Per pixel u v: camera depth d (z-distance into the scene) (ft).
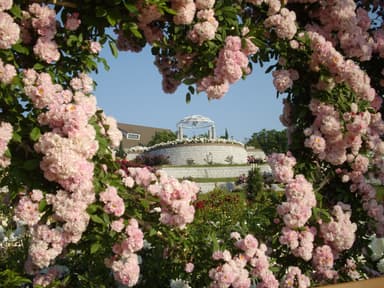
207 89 7.54
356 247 10.18
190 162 85.71
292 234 8.36
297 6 9.61
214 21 7.49
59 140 6.11
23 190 6.79
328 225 8.76
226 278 7.79
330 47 8.69
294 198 8.43
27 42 6.95
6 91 6.23
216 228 11.00
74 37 6.97
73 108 6.47
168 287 9.62
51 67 7.05
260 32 8.19
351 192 9.84
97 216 6.67
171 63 9.42
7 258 10.39
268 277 8.13
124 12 7.00
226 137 127.65
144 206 7.46
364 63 10.44
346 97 9.11
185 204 7.44
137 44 9.09
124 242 6.97
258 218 9.40
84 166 6.32
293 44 8.70
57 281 7.91
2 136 5.99
